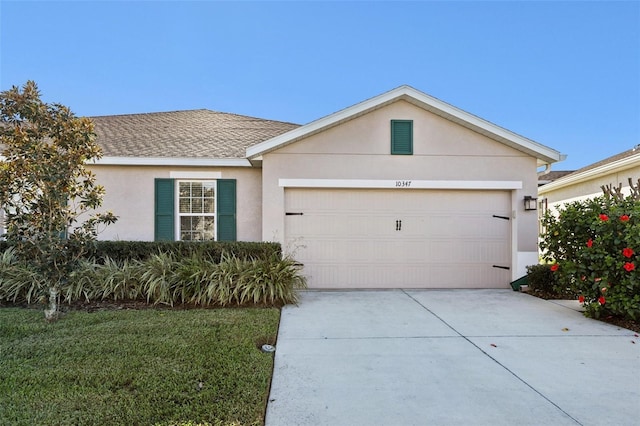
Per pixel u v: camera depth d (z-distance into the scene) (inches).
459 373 156.2
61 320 218.4
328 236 350.6
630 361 169.9
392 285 352.8
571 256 260.7
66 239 232.2
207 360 157.9
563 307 275.7
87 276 278.1
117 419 113.2
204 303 267.4
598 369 160.6
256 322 217.3
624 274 223.6
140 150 392.5
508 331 215.6
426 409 126.4
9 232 219.0
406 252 353.4
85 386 133.8
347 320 238.1
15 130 209.5
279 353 178.5
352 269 350.9
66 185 222.2
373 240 352.8
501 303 288.8
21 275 272.5
